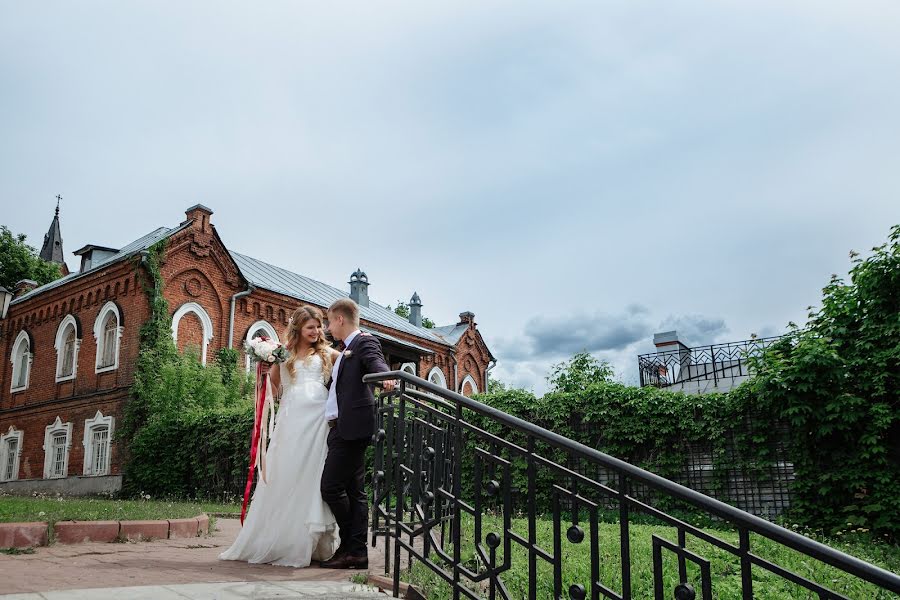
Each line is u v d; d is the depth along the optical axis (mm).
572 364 18594
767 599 4559
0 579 3465
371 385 4332
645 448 11352
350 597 3277
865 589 5039
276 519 4359
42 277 38531
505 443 3232
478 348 36031
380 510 4082
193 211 21172
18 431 22859
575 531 2816
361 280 30969
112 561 4273
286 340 4812
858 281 9445
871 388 9062
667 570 5293
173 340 19625
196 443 16406
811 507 9242
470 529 6535
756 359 10234
